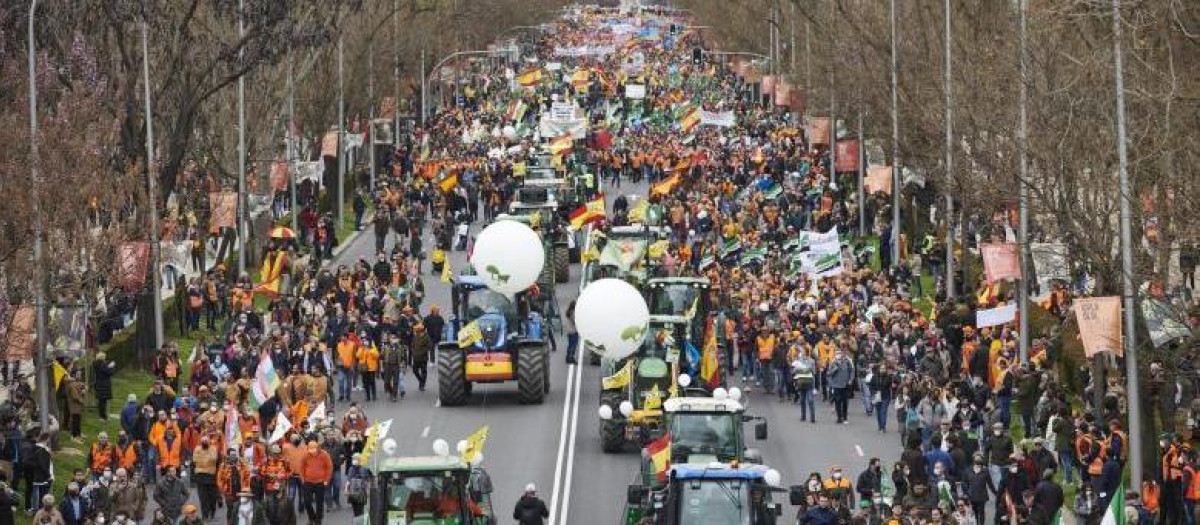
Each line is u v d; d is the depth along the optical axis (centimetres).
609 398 9981
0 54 11875
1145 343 8738
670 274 13575
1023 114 10256
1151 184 9100
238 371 10825
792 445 10269
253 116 16350
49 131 10362
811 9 19900
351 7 16450
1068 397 10288
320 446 8838
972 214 13738
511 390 11781
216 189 15925
